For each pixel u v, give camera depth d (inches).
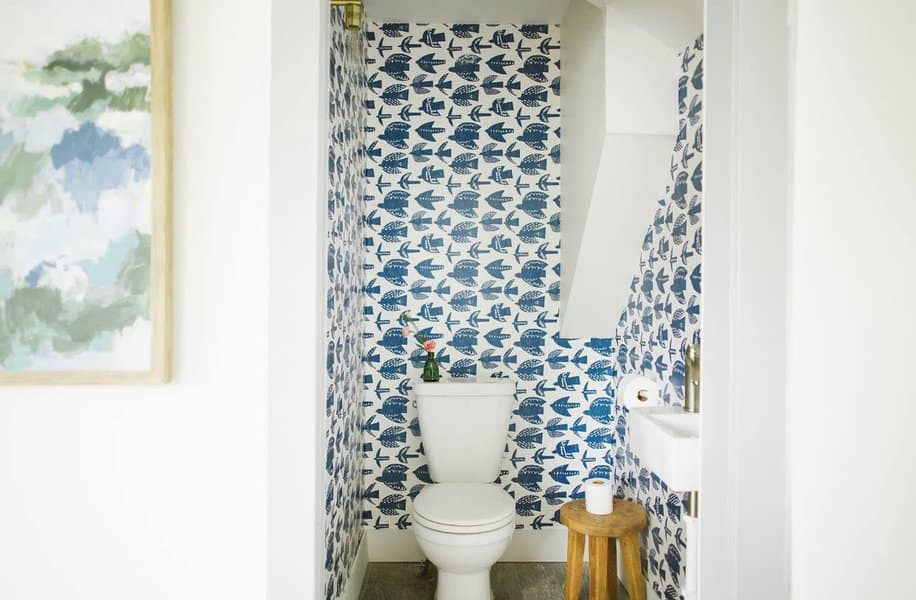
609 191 91.2
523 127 113.3
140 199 45.5
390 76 113.6
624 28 84.6
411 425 113.6
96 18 45.6
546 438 113.5
